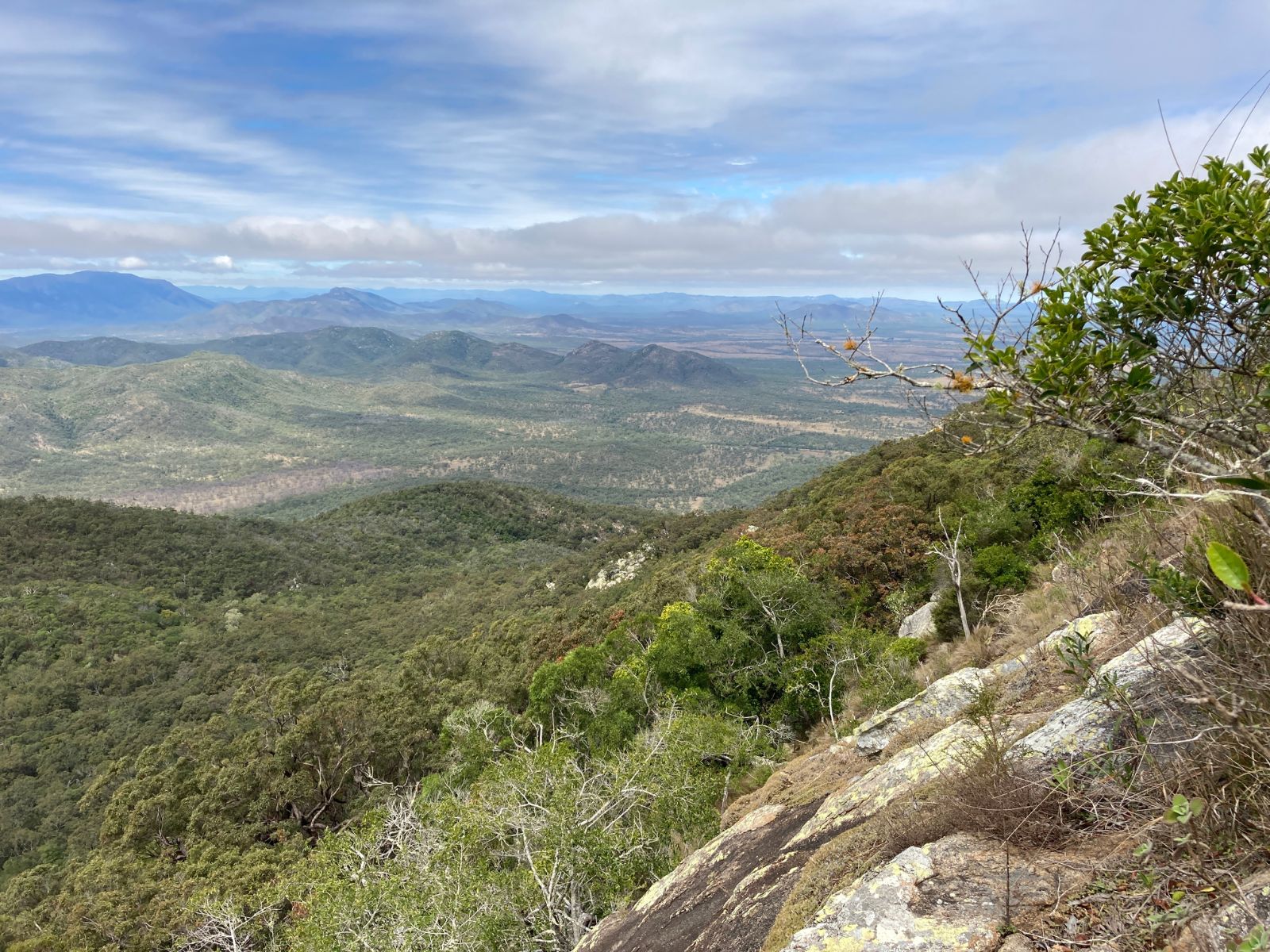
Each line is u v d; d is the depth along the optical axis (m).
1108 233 2.30
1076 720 3.06
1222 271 1.95
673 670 18.27
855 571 23.00
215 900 15.96
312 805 24.97
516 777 12.61
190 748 26.41
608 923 6.30
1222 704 1.96
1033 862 2.62
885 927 2.57
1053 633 5.51
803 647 18.02
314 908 11.62
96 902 18.02
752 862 5.09
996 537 15.28
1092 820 2.61
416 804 15.05
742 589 19.52
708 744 13.28
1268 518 1.93
